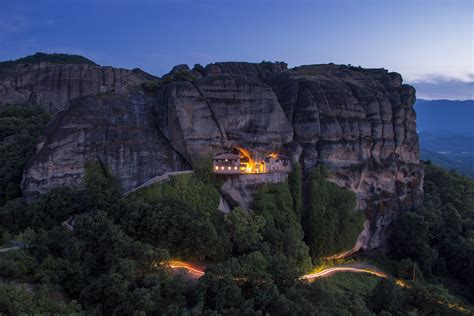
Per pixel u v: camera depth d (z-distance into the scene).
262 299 63.41
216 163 95.69
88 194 82.06
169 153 96.19
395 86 129.50
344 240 102.06
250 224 85.75
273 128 103.06
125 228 76.00
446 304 81.38
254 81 103.44
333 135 107.25
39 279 61.47
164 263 67.50
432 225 113.94
